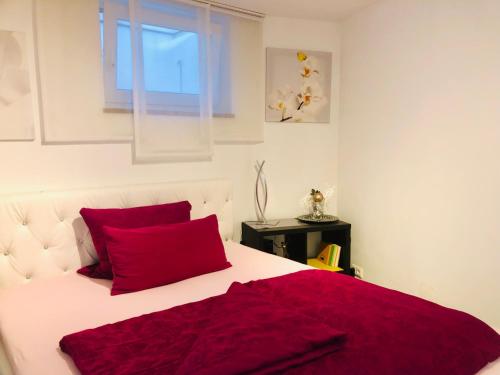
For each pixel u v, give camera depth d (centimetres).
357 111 301
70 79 218
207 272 204
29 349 131
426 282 247
